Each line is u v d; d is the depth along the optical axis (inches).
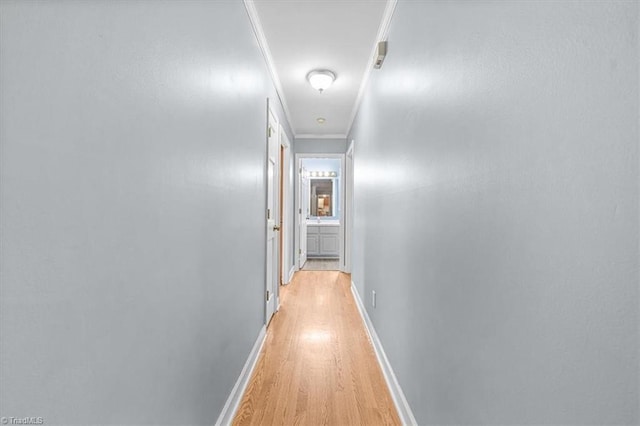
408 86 65.6
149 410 35.6
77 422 25.8
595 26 20.9
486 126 34.4
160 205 37.6
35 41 22.4
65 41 24.5
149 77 35.2
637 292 18.4
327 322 120.6
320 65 117.2
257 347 93.7
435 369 49.3
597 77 20.8
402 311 68.3
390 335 78.9
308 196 305.7
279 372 84.7
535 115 26.6
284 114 155.5
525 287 28.0
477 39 36.4
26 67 21.8
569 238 23.0
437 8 48.9
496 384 32.6
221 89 59.7
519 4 28.7
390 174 80.9
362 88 134.2
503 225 31.3
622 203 19.1
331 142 214.4
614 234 19.6
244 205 78.6
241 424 64.7
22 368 21.9
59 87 24.1
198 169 48.9
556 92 24.3
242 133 75.7
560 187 23.9
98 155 27.8
